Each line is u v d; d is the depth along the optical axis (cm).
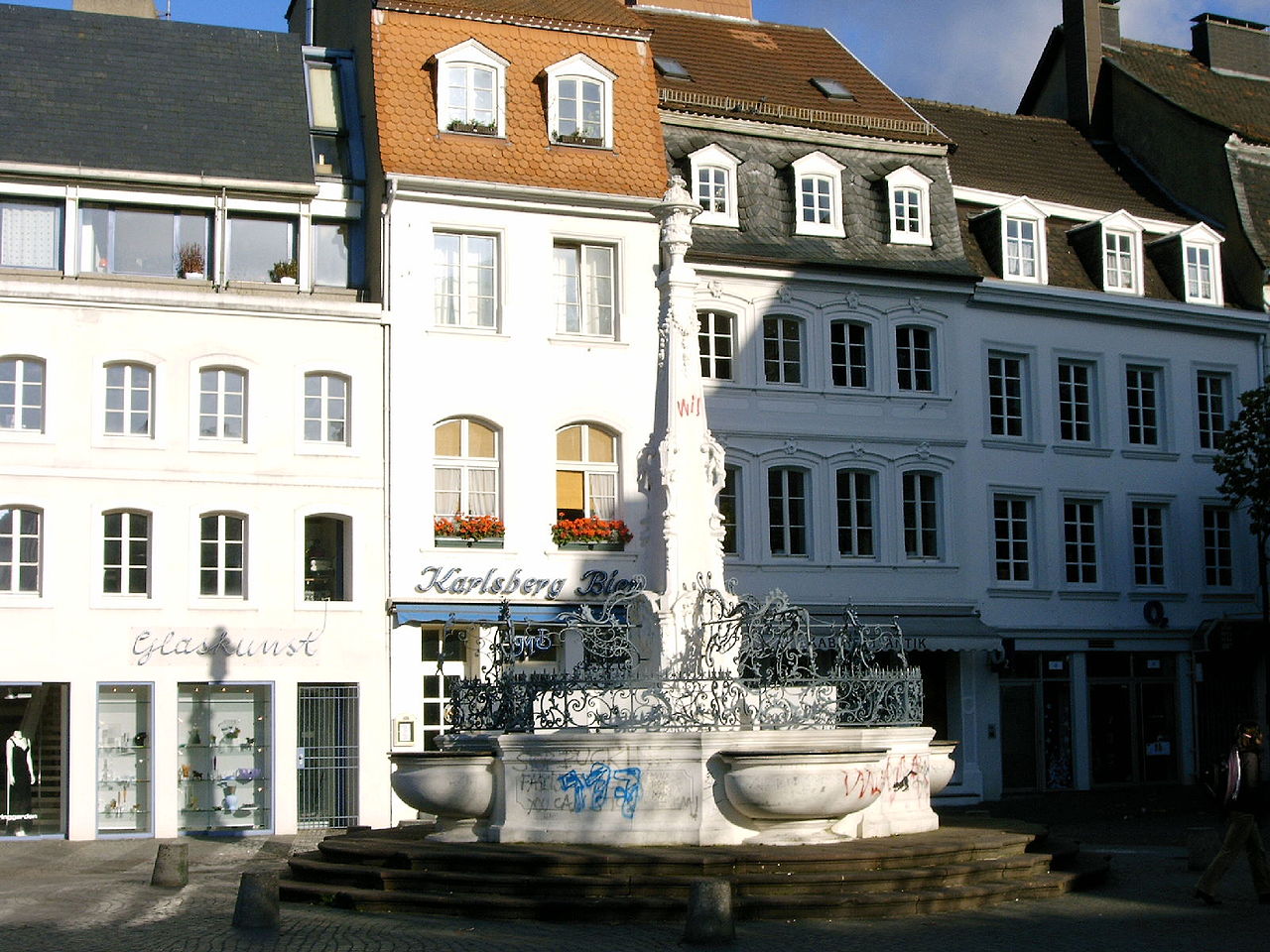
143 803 3123
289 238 3409
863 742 1877
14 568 3111
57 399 3150
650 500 2069
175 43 3594
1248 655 4175
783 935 1524
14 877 2314
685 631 1997
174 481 3200
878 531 3781
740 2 4478
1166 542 4153
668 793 1791
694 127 3772
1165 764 4084
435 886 1727
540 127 3553
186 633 3173
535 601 3406
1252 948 1459
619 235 3569
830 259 3762
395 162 3388
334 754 3259
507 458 3431
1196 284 4247
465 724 2012
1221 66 4994
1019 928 1572
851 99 4131
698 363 2092
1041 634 3928
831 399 3753
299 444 3291
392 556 3319
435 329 3400
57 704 3112
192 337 3244
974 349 3925
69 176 3222
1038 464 3984
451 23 3547
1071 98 4831
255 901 1608
